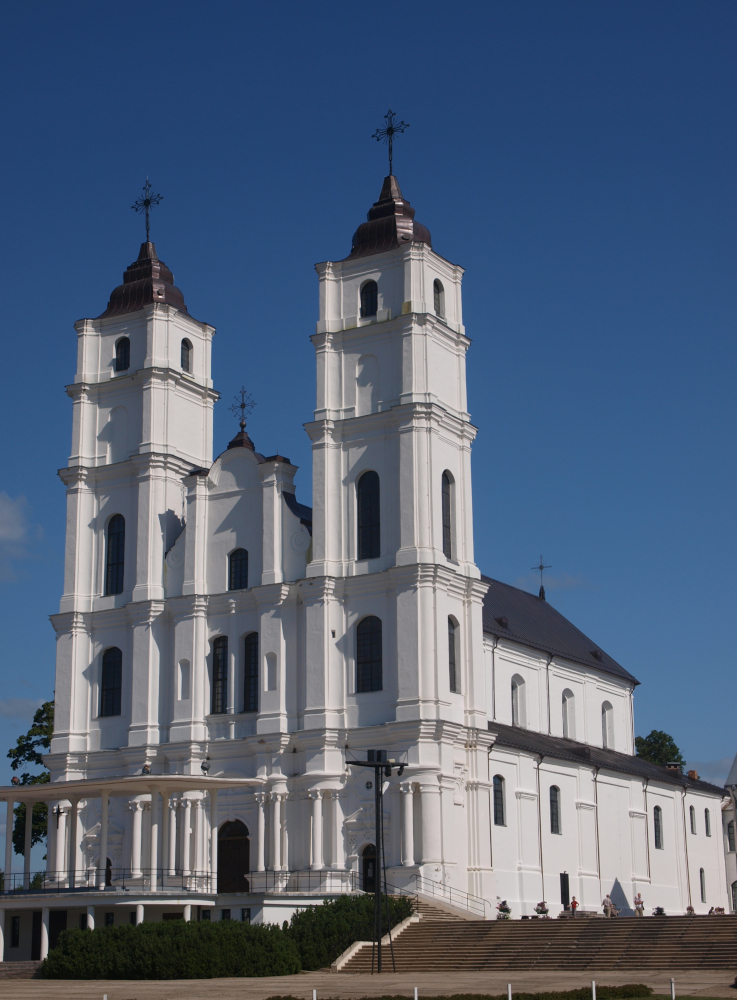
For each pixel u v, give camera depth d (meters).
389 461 73.94
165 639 78.88
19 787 69.31
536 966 56.28
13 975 58.12
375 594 72.88
